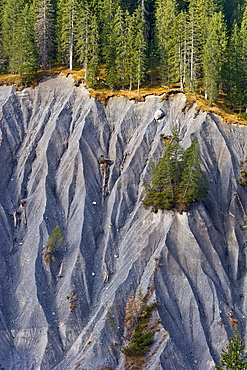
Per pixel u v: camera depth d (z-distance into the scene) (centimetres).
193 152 5706
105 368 4488
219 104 7269
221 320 4934
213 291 5175
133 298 5088
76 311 5094
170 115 6931
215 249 5581
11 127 7094
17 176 6556
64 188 6300
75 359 4631
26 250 5694
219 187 6181
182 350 4628
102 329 4800
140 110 7100
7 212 6106
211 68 6944
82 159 6481
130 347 4572
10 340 4900
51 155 6650
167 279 5241
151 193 5894
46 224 5869
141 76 7325
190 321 4938
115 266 5556
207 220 5734
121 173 6456
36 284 5291
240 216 5975
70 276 5366
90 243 5750
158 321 4800
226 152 6406
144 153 6550
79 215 5972
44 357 4703
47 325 4944
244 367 3862
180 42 7381
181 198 5756
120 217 6009
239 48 7331
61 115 7075
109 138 6906
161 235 5647
